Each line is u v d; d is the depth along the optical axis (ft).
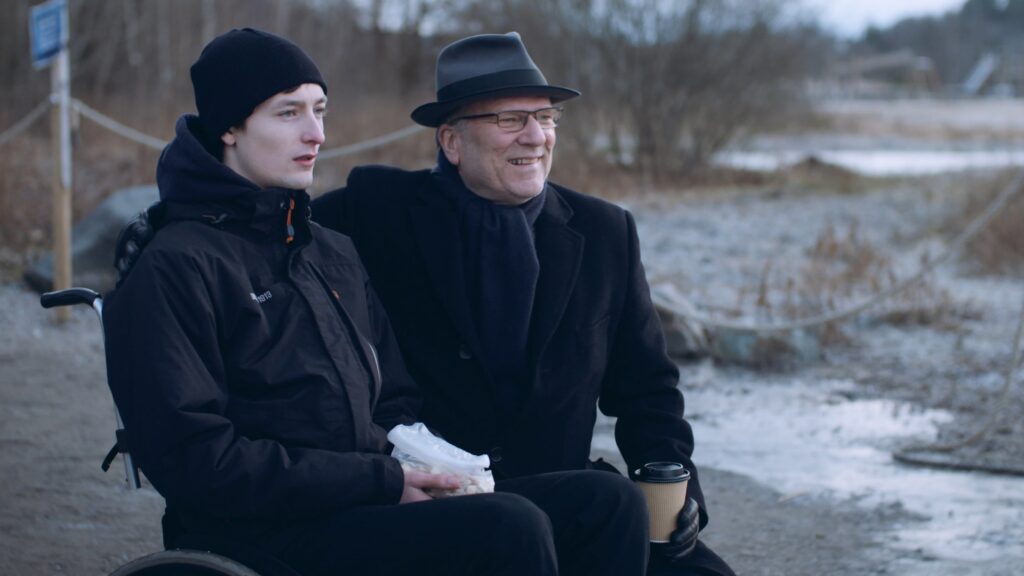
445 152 11.46
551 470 10.92
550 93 11.15
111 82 61.00
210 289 9.09
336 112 58.39
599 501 9.33
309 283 9.63
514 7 60.44
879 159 89.25
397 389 10.34
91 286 28.17
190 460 8.63
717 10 59.52
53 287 28.02
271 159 9.68
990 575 14.55
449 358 11.08
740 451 19.63
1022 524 16.35
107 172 40.75
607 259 11.48
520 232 11.14
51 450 18.13
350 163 48.29
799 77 63.98
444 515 8.84
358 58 74.23
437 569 8.86
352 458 9.10
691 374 24.41
